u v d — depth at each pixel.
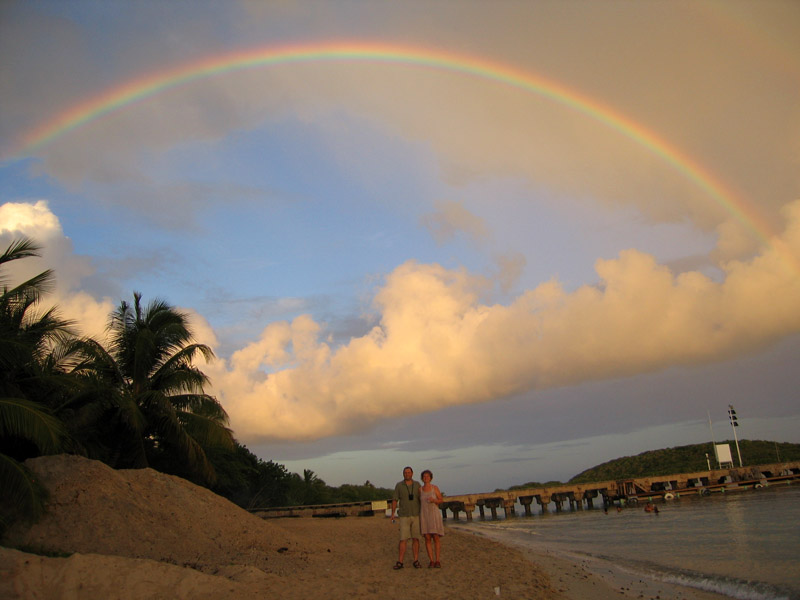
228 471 40.91
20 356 16.19
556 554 23.30
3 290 16.45
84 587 8.82
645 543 26.89
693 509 50.97
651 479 77.06
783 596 12.79
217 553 14.42
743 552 20.92
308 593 10.56
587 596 13.05
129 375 27.83
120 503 14.70
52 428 14.78
